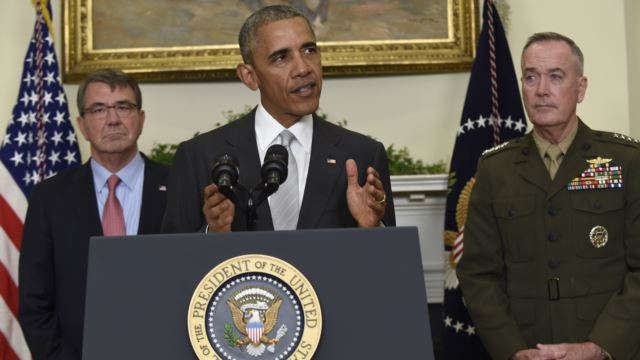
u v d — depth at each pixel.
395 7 5.21
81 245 3.50
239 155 2.68
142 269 1.72
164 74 5.16
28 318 3.48
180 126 5.22
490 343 3.04
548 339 3.00
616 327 2.86
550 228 3.07
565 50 3.12
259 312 1.67
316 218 2.57
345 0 5.21
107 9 5.21
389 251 1.74
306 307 1.67
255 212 2.11
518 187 3.16
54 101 4.68
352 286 1.71
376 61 5.16
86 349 1.67
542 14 5.24
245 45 2.68
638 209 2.99
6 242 4.37
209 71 5.15
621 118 5.18
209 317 1.66
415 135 5.25
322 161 2.67
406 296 1.72
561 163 3.12
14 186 4.48
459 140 4.53
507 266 3.15
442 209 4.91
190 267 1.71
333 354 1.68
